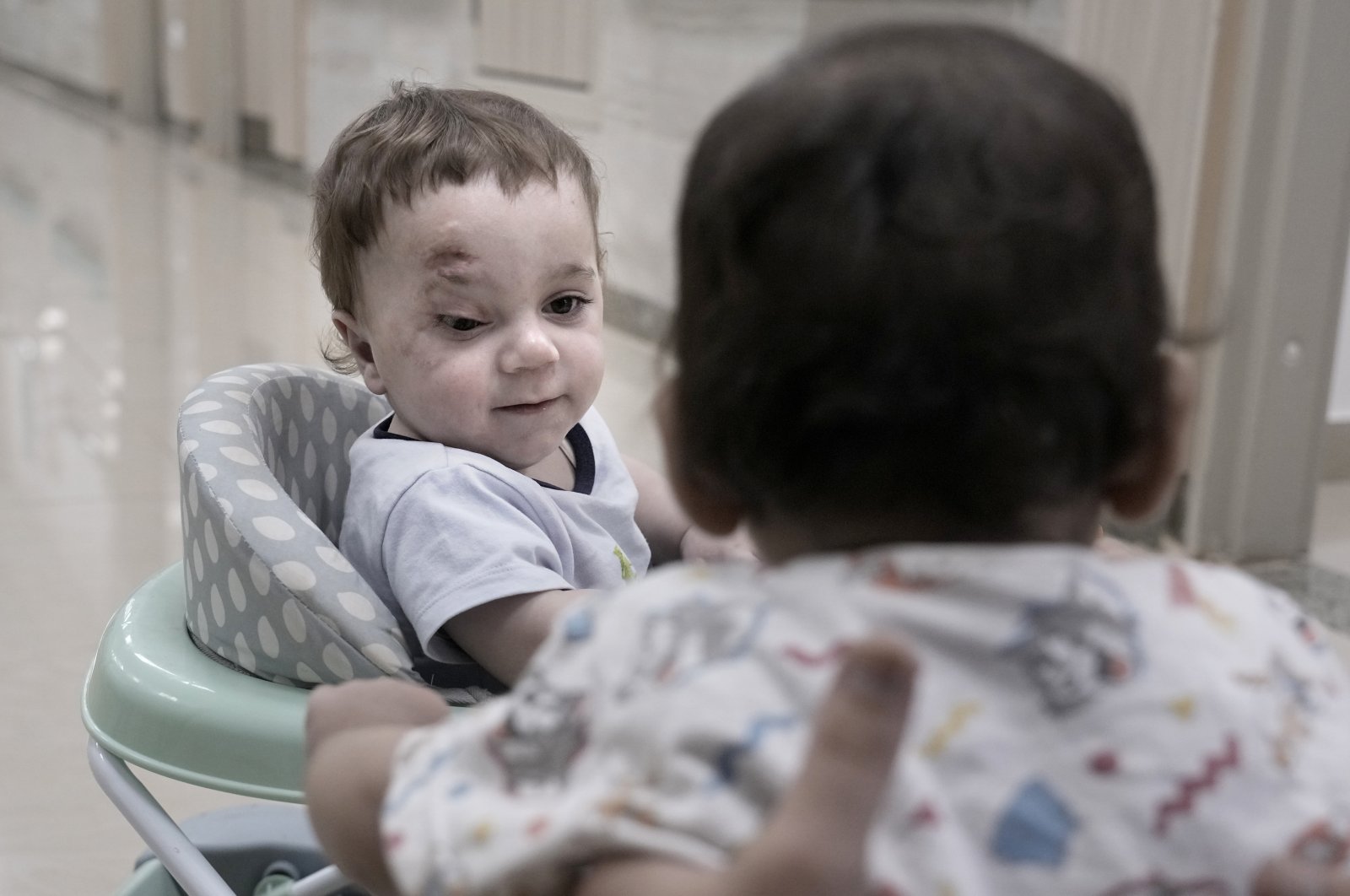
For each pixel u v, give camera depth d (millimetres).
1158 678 414
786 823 335
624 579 916
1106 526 1825
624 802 390
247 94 5188
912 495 423
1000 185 406
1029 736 400
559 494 905
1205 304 1764
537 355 870
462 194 860
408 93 955
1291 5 1708
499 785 431
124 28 6152
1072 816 394
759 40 2332
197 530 822
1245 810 408
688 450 459
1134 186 435
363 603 776
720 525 476
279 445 984
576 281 898
